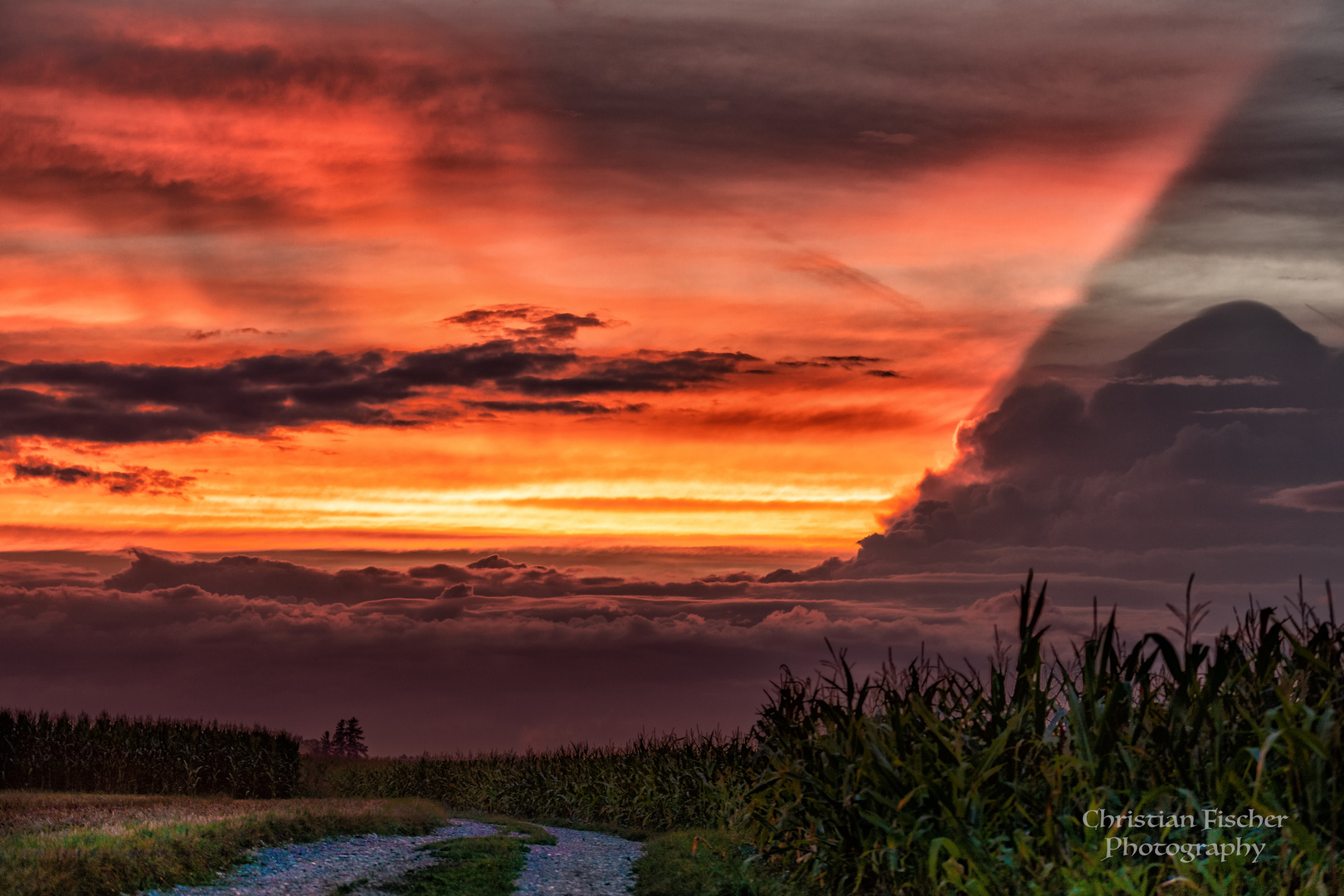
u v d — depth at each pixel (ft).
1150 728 29.45
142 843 45.11
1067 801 29.19
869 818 32.71
